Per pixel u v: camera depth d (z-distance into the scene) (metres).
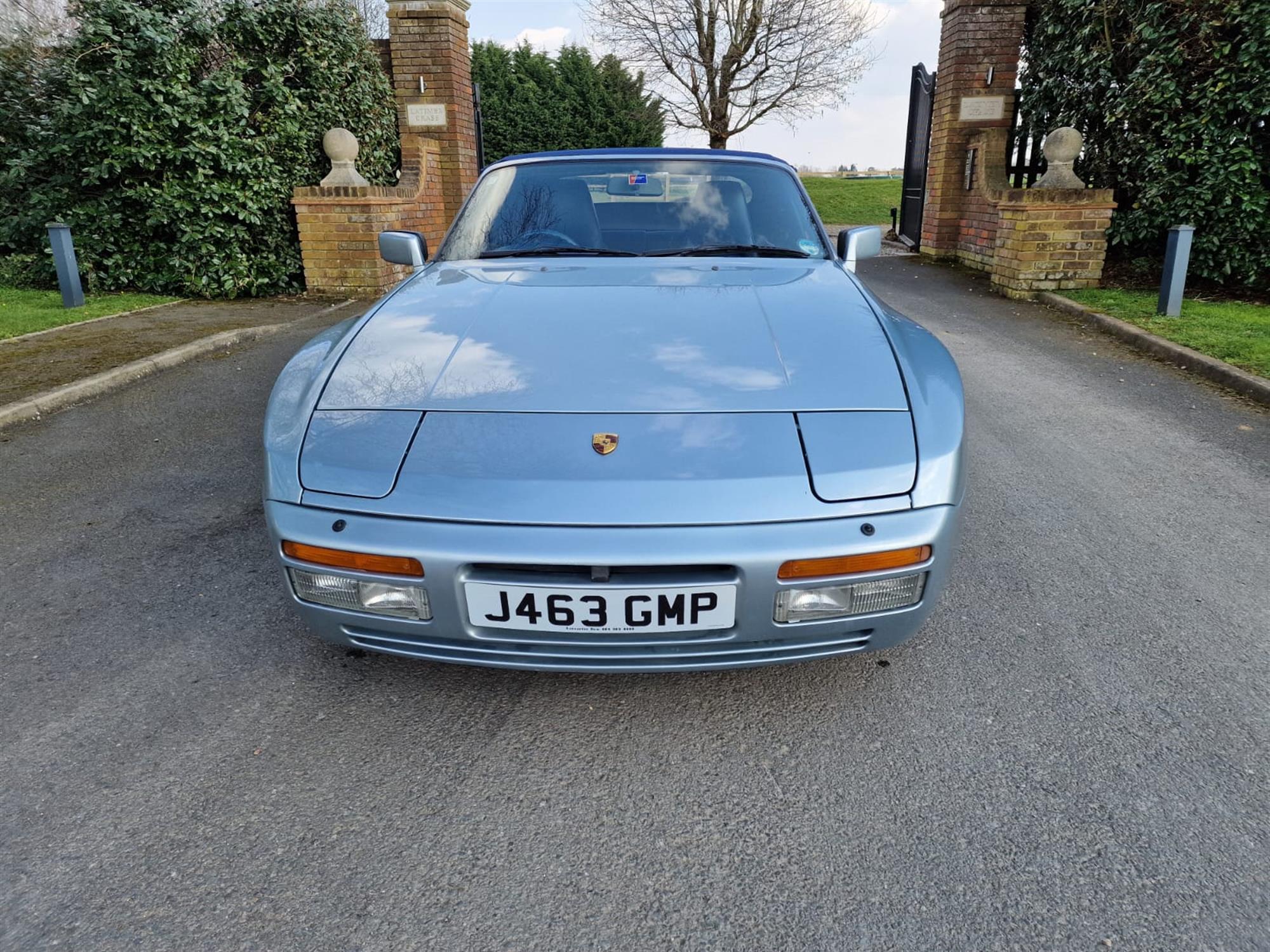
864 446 1.88
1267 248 7.27
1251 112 6.94
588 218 3.21
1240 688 2.25
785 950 1.49
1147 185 7.80
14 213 8.43
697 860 1.70
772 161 3.52
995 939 1.51
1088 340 6.36
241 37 8.17
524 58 25.73
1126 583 2.83
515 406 1.97
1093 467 3.90
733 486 1.79
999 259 8.43
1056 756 2.00
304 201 8.39
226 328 6.76
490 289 2.64
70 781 1.92
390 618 1.88
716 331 2.27
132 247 8.19
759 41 16.03
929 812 1.83
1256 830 1.76
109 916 1.56
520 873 1.67
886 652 2.44
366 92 9.59
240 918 1.56
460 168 11.51
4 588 2.83
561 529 1.75
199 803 1.86
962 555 3.05
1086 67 8.34
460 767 1.98
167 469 3.93
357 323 2.49
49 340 6.24
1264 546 3.10
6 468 3.95
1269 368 5.12
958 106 10.36
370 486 1.85
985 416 4.66
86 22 7.41
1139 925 1.53
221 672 2.36
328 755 2.02
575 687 2.30
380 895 1.61
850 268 3.23
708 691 2.27
